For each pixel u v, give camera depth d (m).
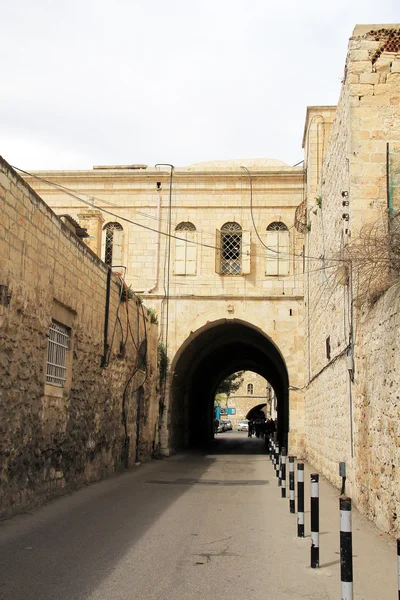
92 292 14.02
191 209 26.97
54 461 11.45
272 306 26.20
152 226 26.97
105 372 15.27
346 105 13.34
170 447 26.53
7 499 9.20
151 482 15.00
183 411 31.70
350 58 13.08
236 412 83.00
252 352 39.16
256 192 26.89
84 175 27.33
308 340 23.25
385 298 9.42
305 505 11.37
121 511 10.22
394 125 12.74
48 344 11.30
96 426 14.48
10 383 9.27
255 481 15.71
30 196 9.93
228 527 8.99
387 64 12.98
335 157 15.31
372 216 12.35
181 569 6.56
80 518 9.43
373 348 10.17
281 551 7.52
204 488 13.91
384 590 6.02
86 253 13.50
